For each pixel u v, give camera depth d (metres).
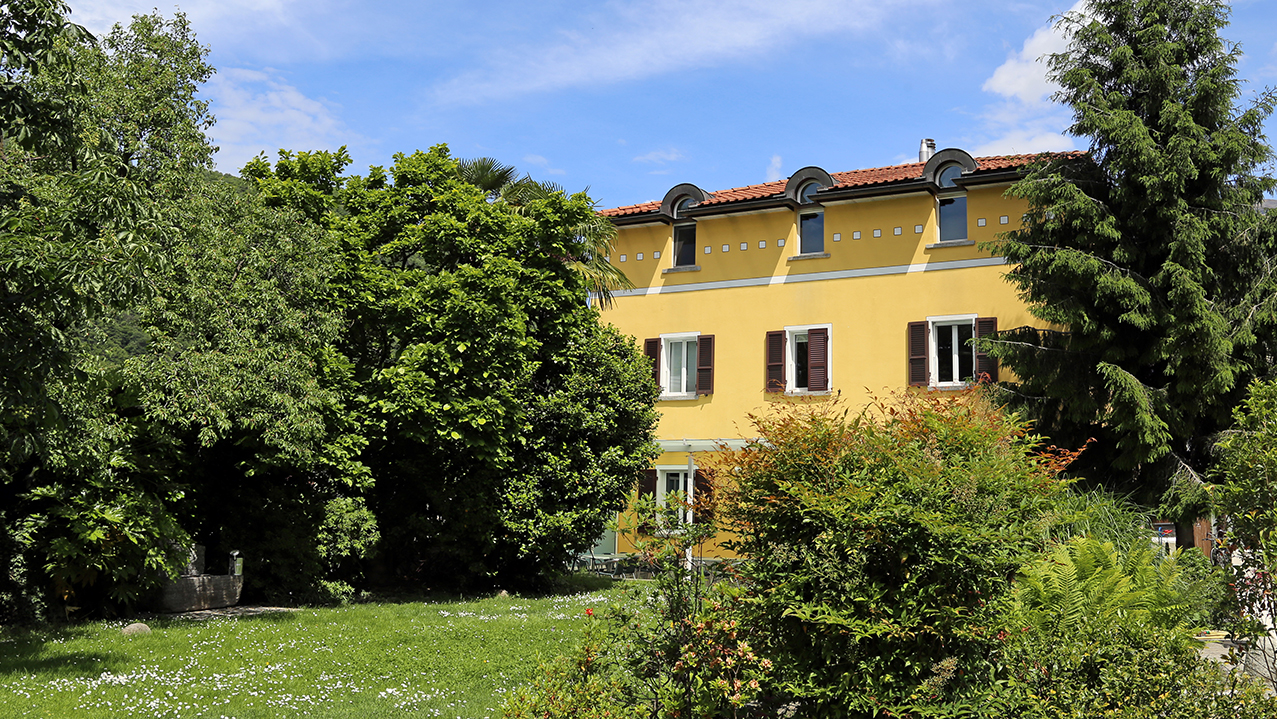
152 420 13.65
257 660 10.28
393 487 19.86
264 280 14.67
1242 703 5.34
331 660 10.38
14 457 10.68
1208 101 17.64
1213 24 17.95
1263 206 18.95
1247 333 16.55
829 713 5.96
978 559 5.67
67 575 12.23
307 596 16.95
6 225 8.58
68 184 9.08
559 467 19.64
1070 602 8.47
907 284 23.41
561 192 20.27
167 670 9.53
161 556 13.32
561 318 20.14
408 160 20.09
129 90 13.69
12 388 8.51
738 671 5.79
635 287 26.69
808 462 6.27
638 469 21.20
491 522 19.17
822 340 24.12
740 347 25.12
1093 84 18.14
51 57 8.92
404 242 19.03
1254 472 6.85
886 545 5.84
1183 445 17.92
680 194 26.28
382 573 19.92
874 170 26.17
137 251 8.78
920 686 5.62
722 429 24.95
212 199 14.44
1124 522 14.30
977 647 5.86
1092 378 17.92
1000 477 6.00
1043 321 21.39
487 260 18.16
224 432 13.85
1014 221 22.42
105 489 12.84
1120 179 18.11
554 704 5.63
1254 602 6.70
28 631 11.55
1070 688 5.51
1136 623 6.00
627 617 6.22
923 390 22.42
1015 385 19.31
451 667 10.10
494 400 17.36
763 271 25.19
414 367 17.16
